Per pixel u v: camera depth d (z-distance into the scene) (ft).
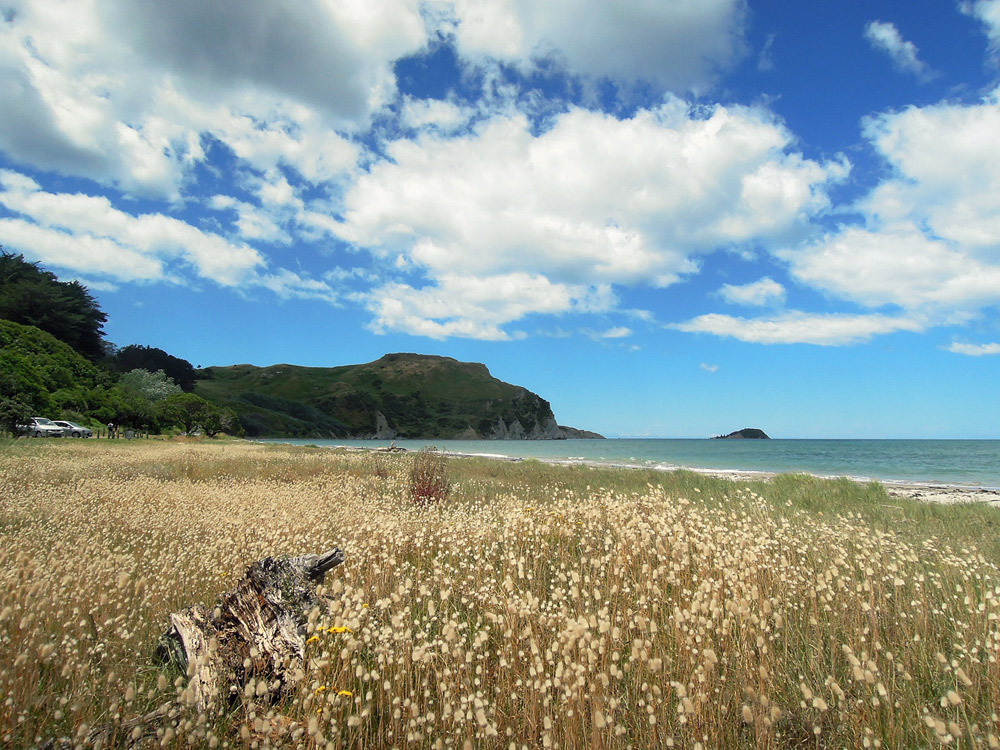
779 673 12.60
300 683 11.25
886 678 12.35
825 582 16.94
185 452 92.12
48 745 9.70
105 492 39.81
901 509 42.34
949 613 16.02
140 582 13.46
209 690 11.55
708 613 14.60
